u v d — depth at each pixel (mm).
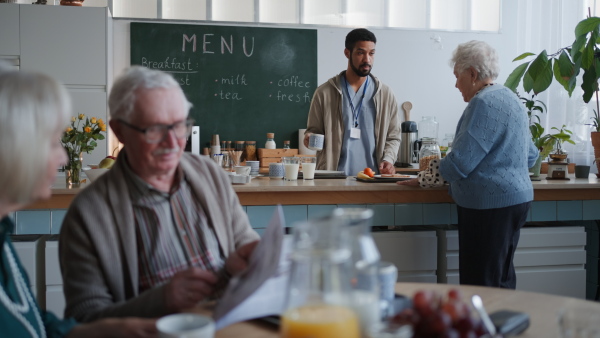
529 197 2539
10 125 884
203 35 5242
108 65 4832
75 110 4766
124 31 5152
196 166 1523
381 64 5574
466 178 2516
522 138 2510
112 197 1336
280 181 2949
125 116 1325
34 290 2473
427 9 5629
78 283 1284
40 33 4695
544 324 1119
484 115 2449
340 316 775
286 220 2701
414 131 5133
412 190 2797
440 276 2842
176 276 1177
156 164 1343
